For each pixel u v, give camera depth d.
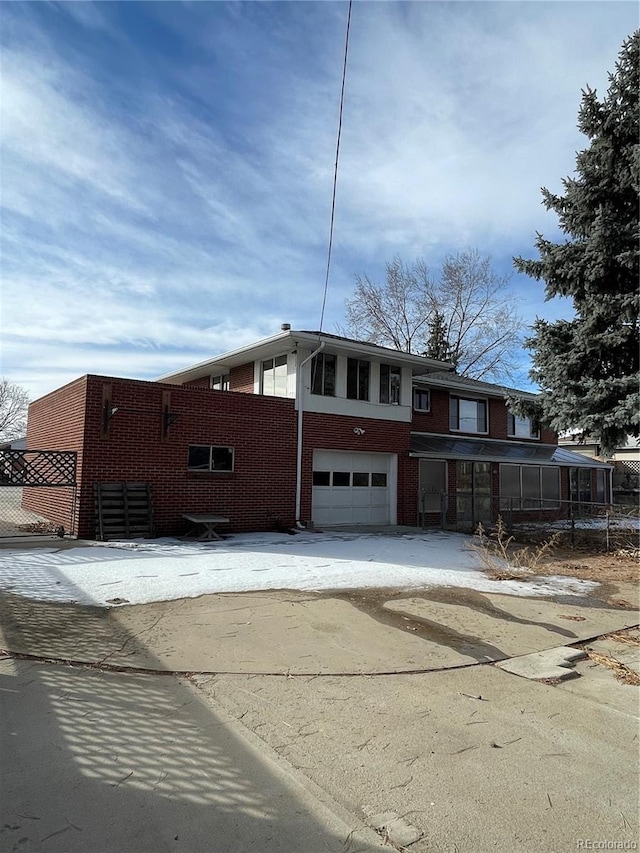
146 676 4.89
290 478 15.90
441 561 11.45
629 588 9.55
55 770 3.32
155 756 3.53
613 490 29.86
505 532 16.11
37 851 2.61
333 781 3.33
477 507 20.80
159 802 3.04
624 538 15.33
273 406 15.66
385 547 13.01
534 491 23.02
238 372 19.22
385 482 18.44
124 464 13.09
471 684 5.02
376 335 38.72
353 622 6.87
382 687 4.86
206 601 7.52
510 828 2.93
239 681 4.87
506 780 3.40
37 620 6.31
